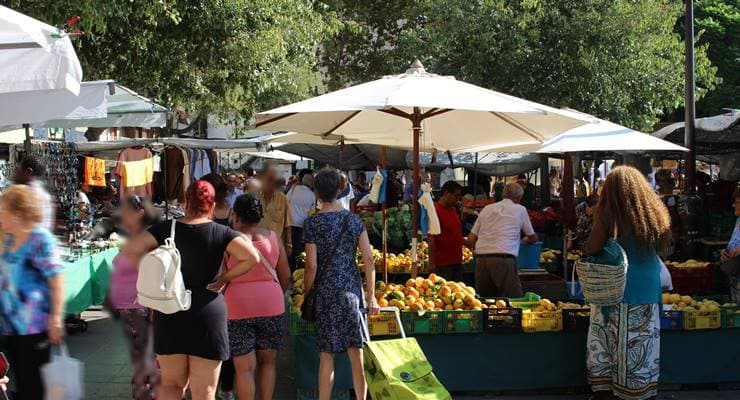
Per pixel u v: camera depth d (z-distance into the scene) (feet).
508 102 20.76
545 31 59.67
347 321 18.43
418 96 20.24
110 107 31.94
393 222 39.78
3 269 15.80
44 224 16.22
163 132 77.15
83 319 32.76
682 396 21.95
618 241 19.97
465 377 21.93
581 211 37.17
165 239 15.48
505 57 59.26
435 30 63.98
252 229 18.80
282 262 20.24
